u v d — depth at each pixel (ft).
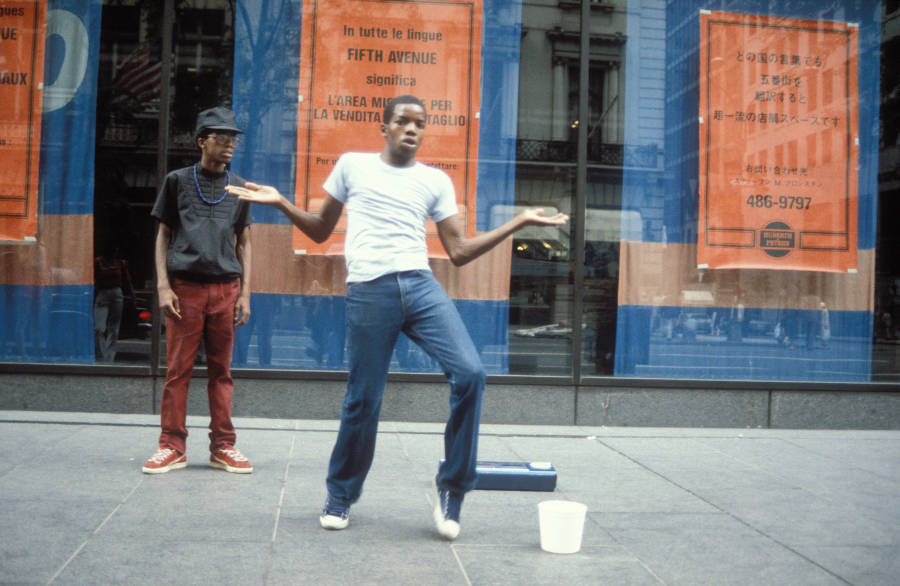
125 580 9.27
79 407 20.52
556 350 21.66
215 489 13.64
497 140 21.63
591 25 21.89
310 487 14.03
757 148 22.29
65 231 20.72
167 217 14.78
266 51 21.13
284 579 9.53
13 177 20.66
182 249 14.64
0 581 9.05
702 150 22.09
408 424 20.76
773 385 22.04
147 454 16.14
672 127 22.07
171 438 15.05
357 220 11.59
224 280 14.96
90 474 14.33
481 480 14.37
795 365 22.39
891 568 10.57
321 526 11.75
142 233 20.81
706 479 15.69
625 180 21.91
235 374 20.74
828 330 22.48
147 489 13.44
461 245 11.74
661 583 9.82
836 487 15.23
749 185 22.24
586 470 16.29
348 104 21.30
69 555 10.05
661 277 21.99
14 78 20.66
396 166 11.74
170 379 14.90
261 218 21.03
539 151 21.74
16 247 20.65
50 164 20.72
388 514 12.64
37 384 20.47
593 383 21.57
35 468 14.64
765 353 22.27
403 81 21.42
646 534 11.93
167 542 10.73
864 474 16.39
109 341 20.71
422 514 12.73
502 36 21.67
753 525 12.53
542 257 21.71
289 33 21.17
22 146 20.67
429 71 21.45
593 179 21.85
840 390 22.24
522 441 19.25
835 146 22.52
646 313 21.93
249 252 15.65
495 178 21.61
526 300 21.63
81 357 20.71
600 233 21.85
